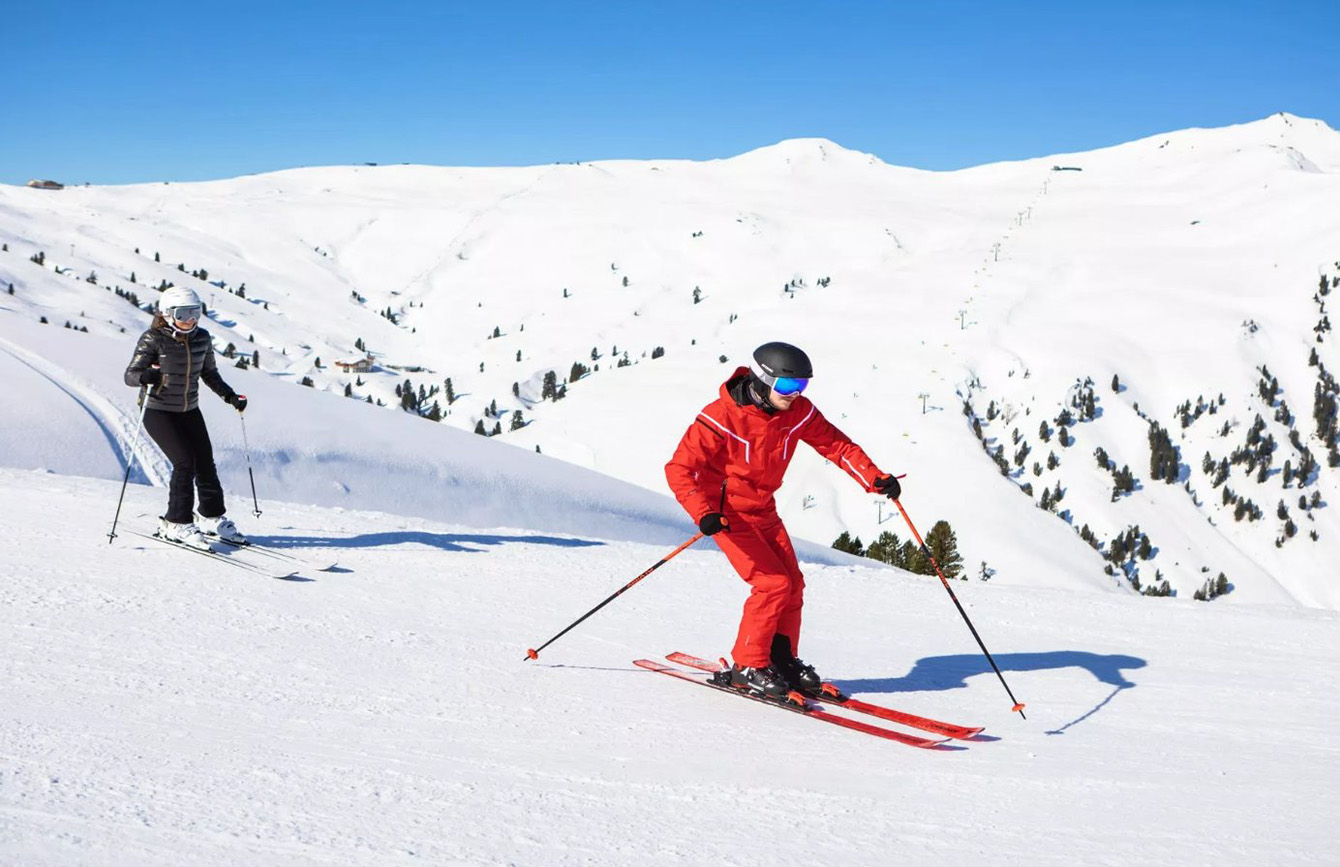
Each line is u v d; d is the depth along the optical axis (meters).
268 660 4.68
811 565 8.60
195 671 4.42
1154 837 3.01
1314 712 4.67
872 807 3.22
